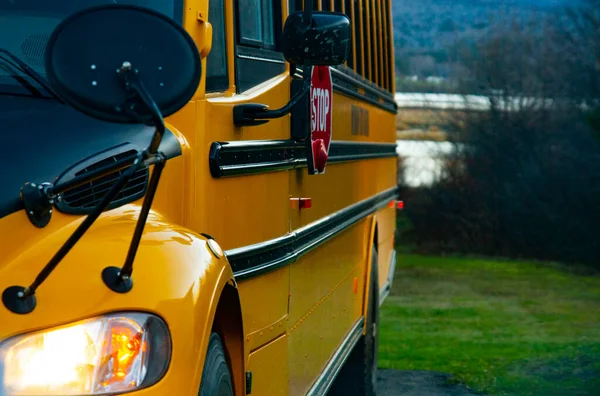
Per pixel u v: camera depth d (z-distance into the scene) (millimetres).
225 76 3877
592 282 22562
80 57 2465
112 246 2783
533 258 26938
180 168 3338
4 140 2945
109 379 2574
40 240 2785
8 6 3521
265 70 4371
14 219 2754
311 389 5320
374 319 8156
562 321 16438
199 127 3486
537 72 26578
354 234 7168
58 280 2645
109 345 2588
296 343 4926
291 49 3979
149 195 2514
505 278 23203
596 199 25703
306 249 4992
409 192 28156
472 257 27359
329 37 3953
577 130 25984
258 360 4160
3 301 2574
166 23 2580
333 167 6066
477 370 11430
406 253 28109
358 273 7383
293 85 4738
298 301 4953
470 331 15297
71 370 2557
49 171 2889
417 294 20547
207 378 3049
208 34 3531
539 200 26422
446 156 27891
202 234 3287
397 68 28828
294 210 4805
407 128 28281
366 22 8156
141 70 2502
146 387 2602
